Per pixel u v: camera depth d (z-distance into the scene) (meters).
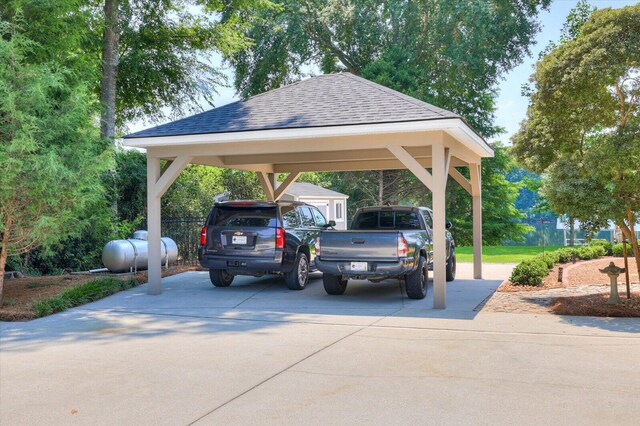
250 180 26.27
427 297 11.24
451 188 38.69
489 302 10.39
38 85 9.81
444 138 10.09
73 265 16.19
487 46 33.16
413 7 33.75
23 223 10.26
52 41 13.36
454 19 32.72
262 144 11.23
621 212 9.01
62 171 9.84
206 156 12.67
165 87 25.50
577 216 9.23
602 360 6.28
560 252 17.48
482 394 5.12
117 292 12.12
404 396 5.09
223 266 12.02
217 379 5.68
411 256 10.57
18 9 11.12
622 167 8.78
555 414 4.60
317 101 11.76
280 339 7.52
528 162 10.95
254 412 4.72
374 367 6.06
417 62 35.34
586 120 10.15
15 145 9.40
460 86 34.03
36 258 15.20
